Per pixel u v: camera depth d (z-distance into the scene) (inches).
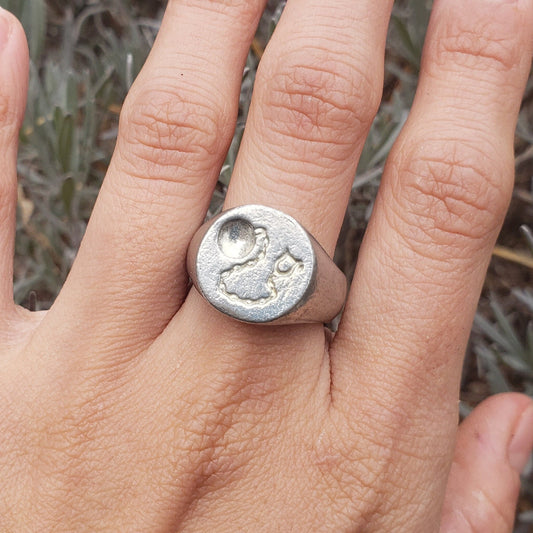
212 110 4.6
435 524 4.9
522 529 7.9
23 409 4.7
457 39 4.7
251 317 4.1
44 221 7.5
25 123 6.9
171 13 4.9
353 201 7.1
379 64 4.7
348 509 4.6
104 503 4.6
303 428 4.6
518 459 5.6
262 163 4.6
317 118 4.5
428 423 4.7
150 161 4.6
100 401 4.6
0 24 4.9
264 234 4.0
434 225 4.6
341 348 4.8
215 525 4.6
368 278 4.7
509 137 4.7
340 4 4.6
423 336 4.6
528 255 7.9
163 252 4.6
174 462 4.5
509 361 7.1
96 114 7.5
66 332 4.7
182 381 4.5
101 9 7.9
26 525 4.6
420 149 4.6
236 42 4.8
